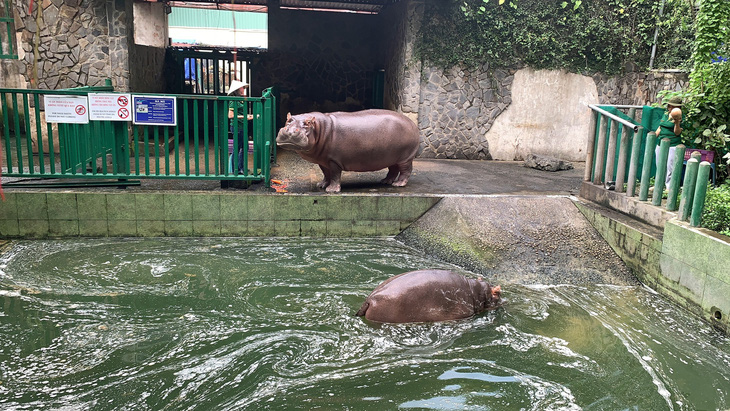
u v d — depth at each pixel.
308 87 16.89
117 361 4.52
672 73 11.91
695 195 5.86
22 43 11.42
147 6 14.43
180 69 16.03
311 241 7.95
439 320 5.36
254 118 8.29
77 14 11.42
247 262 6.95
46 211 7.57
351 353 4.75
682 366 4.74
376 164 8.54
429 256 7.43
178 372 4.38
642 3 12.43
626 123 7.33
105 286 6.07
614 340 5.19
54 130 11.28
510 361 4.73
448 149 12.72
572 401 4.16
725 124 7.75
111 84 10.70
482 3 11.99
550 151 13.02
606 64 12.66
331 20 16.55
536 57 12.43
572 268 6.89
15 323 5.11
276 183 8.91
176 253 7.22
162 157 11.58
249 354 4.68
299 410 3.92
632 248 6.82
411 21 11.97
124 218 7.75
